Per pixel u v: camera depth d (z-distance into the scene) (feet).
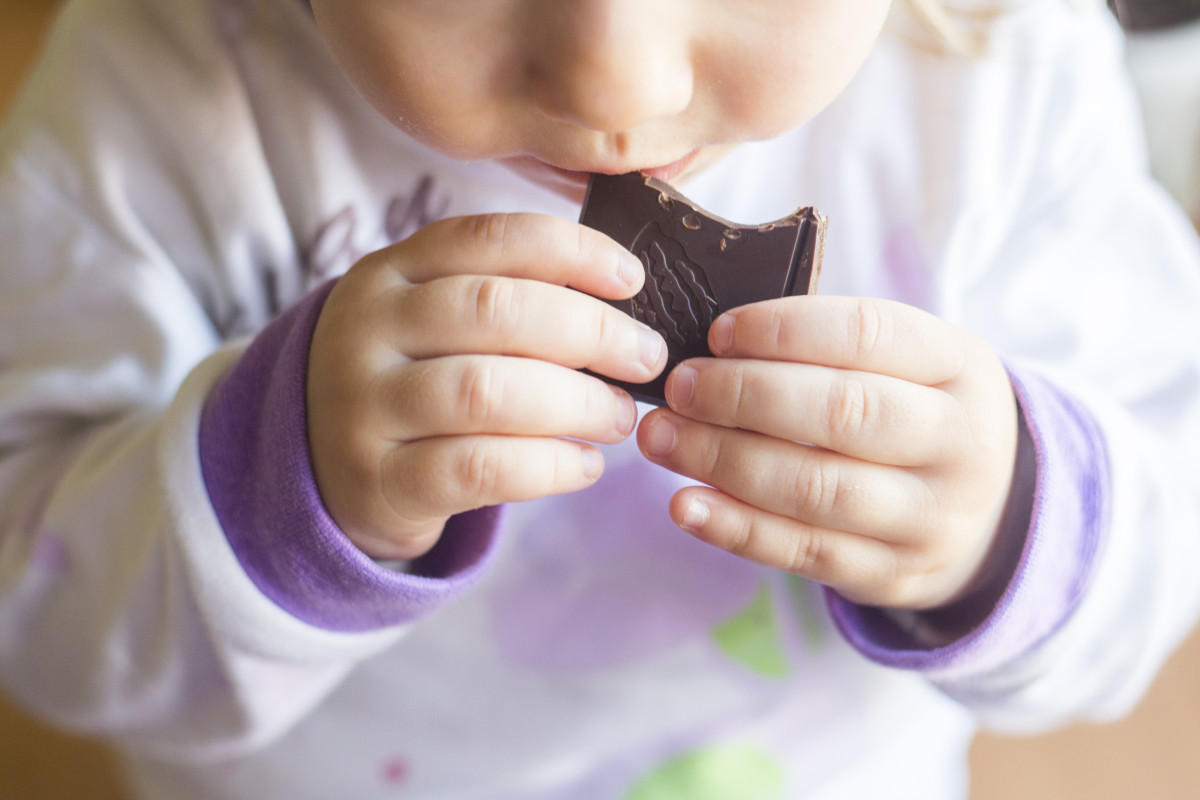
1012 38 1.31
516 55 0.94
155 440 1.19
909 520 1.04
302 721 1.36
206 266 1.26
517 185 1.24
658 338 1.01
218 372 1.17
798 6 0.94
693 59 0.94
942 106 1.31
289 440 1.05
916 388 1.03
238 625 1.13
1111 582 1.17
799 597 1.36
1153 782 1.76
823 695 1.38
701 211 1.02
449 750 1.37
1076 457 1.15
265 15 1.20
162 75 1.21
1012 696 1.23
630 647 1.36
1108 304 1.39
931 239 1.33
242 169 1.22
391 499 1.02
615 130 0.93
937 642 1.14
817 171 1.33
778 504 1.03
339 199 1.24
